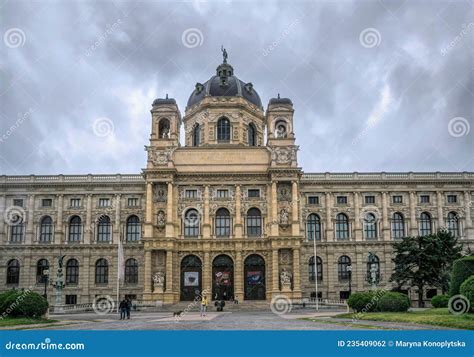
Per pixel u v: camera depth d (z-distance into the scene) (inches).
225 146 4128.9
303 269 4082.2
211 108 4355.3
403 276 3395.7
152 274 3831.2
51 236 4173.2
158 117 4116.6
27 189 4205.2
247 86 4576.8
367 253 4114.2
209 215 3976.4
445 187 4224.9
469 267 1872.5
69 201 4212.6
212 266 3909.9
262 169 4069.9
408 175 4234.7
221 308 3289.9
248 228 4008.4
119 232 4141.2
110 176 4244.6
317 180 4197.8
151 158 4010.8
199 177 4030.5
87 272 4069.9
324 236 4156.0
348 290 4062.5
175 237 3907.5
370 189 4215.1
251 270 3919.8
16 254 4116.6
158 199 3991.1
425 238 3435.0
